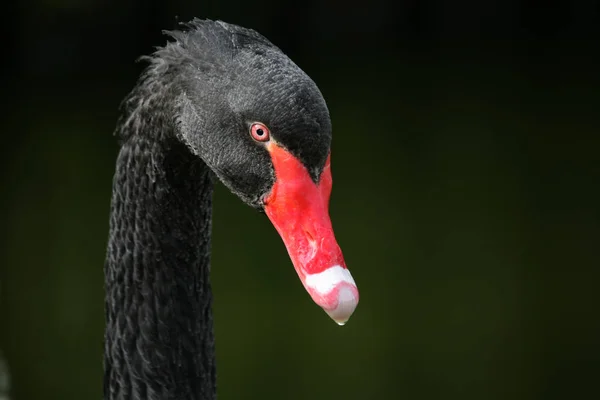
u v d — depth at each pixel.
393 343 11.27
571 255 13.98
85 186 17.83
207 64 3.91
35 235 15.32
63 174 18.58
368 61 29.50
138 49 29.38
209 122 3.91
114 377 4.55
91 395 9.98
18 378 10.34
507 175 18.28
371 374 10.43
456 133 21.38
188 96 3.96
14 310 12.30
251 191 3.95
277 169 3.85
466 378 10.27
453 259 13.98
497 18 32.94
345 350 11.09
